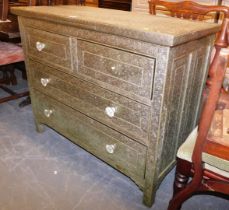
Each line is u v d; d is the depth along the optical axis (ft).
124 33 2.99
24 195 4.28
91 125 4.29
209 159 2.81
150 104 3.18
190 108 4.06
